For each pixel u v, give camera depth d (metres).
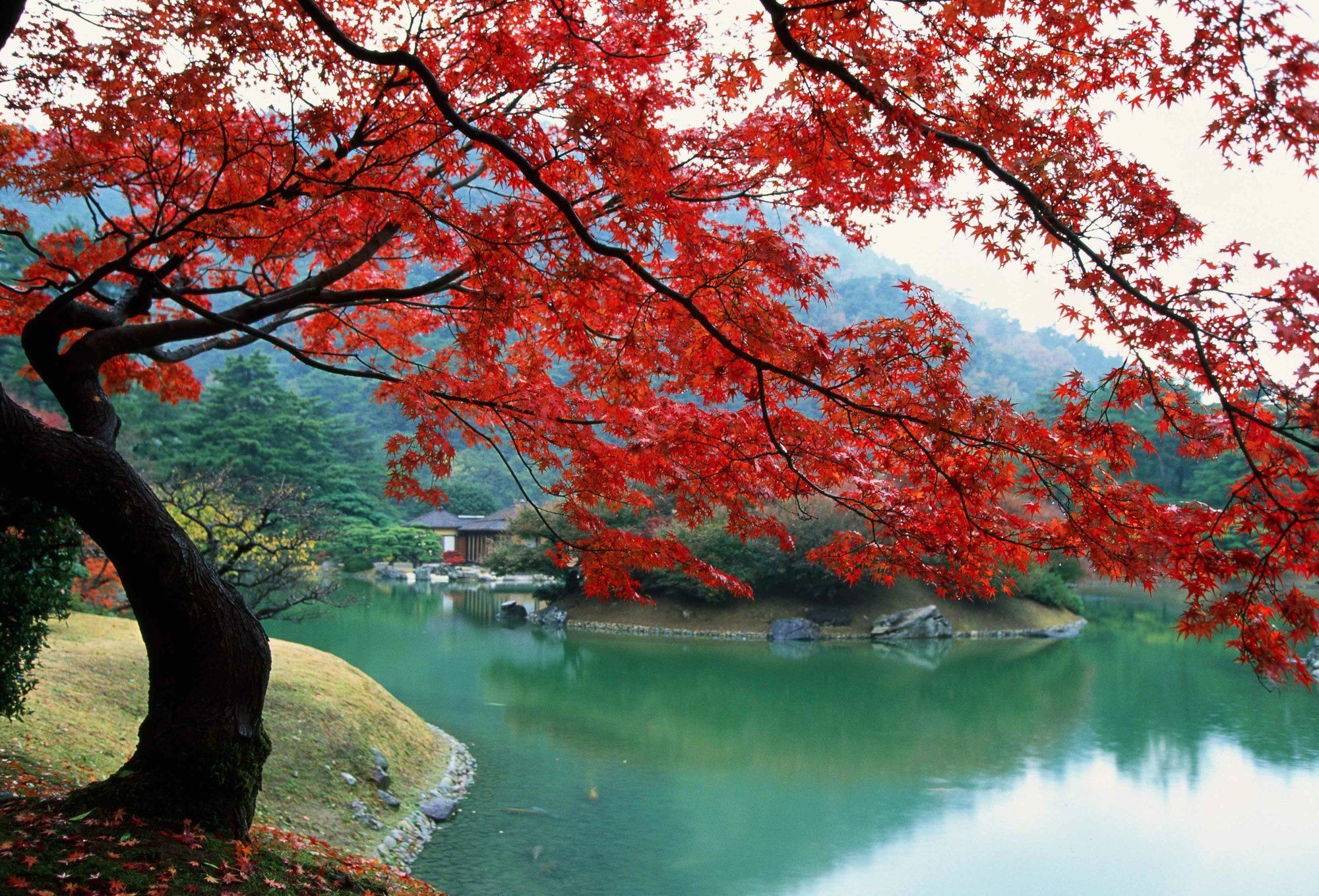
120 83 5.11
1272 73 3.24
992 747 16.08
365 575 50.31
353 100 5.05
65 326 5.22
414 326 8.04
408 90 5.00
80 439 4.78
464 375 6.27
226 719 5.03
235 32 4.48
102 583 16.31
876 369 4.42
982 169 4.26
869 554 5.39
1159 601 44.53
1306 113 3.21
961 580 5.11
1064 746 16.19
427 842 10.46
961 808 12.54
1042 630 33.19
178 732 4.93
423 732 14.08
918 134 3.82
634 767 14.23
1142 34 3.69
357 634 27.45
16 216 6.77
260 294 6.70
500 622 32.09
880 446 5.04
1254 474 3.68
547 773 13.64
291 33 4.56
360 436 64.81
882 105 3.74
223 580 5.25
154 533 4.88
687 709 19.05
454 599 40.00
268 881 4.53
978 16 3.73
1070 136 4.13
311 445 53.41
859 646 29.53
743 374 4.98
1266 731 17.41
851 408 4.73
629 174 4.31
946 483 4.84
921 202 4.52
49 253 7.04
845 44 3.86
